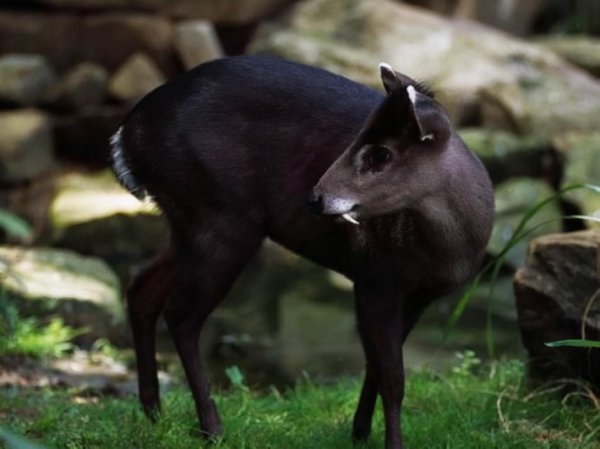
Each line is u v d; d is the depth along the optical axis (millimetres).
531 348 11031
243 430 10117
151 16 23234
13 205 20141
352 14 23656
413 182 8508
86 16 23094
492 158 21031
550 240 10883
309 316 16859
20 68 21625
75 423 10281
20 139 20531
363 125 8898
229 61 9812
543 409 10594
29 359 13562
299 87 9516
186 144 9586
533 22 28109
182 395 11438
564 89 22906
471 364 13477
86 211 19344
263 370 14172
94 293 15266
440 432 10062
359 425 9938
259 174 9531
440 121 8320
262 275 19094
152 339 10500
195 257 9758
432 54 22859
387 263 8984
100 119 21547
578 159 20859
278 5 24328
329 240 9375
